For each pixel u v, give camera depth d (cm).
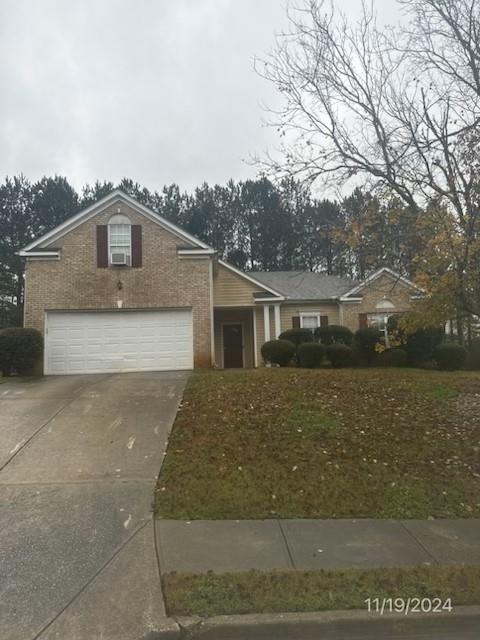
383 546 481
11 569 430
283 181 1020
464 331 2030
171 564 439
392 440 784
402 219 811
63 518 536
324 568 431
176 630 348
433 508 579
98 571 427
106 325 1680
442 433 823
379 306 2205
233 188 4378
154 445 775
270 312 2162
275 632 350
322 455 716
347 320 2220
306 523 535
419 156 893
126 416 931
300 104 977
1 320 3653
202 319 1698
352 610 364
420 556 459
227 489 612
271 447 746
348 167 918
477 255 727
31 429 857
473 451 746
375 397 1040
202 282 1714
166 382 1291
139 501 583
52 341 1650
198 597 377
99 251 1698
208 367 1675
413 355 1878
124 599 386
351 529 522
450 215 732
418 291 817
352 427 835
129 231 1719
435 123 934
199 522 533
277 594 380
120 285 1689
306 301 2242
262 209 4181
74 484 632
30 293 1662
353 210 927
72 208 4025
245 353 2208
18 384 1348
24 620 359
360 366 1905
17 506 566
